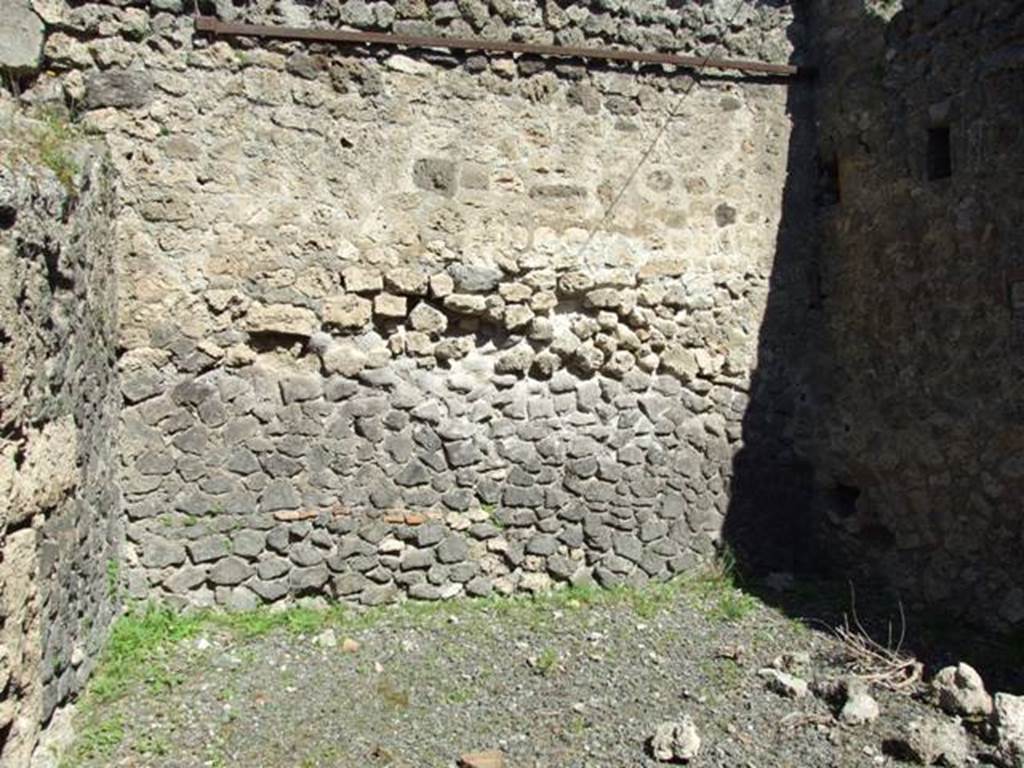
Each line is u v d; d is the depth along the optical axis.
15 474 2.59
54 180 3.02
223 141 4.11
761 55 4.93
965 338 4.16
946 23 4.20
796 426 5.06
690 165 4.84
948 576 4.27
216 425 4.14
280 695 3.44
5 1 3.73
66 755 2.91
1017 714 3.02
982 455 4.09
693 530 4.88
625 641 4.02
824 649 3.91
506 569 4.57
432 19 4.36
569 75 4.61
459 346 4.47
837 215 4.90
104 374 3.72
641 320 4.73
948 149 4.25
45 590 2.86
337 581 4.31
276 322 4.19
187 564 4.12
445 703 3.43
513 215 4.52
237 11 4.11
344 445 4.32
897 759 3.02
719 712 3.35
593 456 4.69
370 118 4.30
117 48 3.96
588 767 2.99
